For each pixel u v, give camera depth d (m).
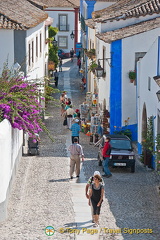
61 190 20.44
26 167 23.83
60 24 78.75
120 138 24.78
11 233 15.46
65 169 23.84
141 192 20.41
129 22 32.75
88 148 29.17
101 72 31.30
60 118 37.53
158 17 32.19
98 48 36.81
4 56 28.97
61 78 57.44
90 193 16.28
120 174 23.53
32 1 40.38
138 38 30.14
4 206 16.67
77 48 74.25
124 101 30.78
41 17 35.34
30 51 31.34
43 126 20.80
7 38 28.88
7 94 19.58
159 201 19.23
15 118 19.69
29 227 16.08
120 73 30.47
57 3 78.31
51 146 28.94
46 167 24.03
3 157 16.48
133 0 37.34
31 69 32.09
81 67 60.28
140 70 27.45
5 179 16.92
